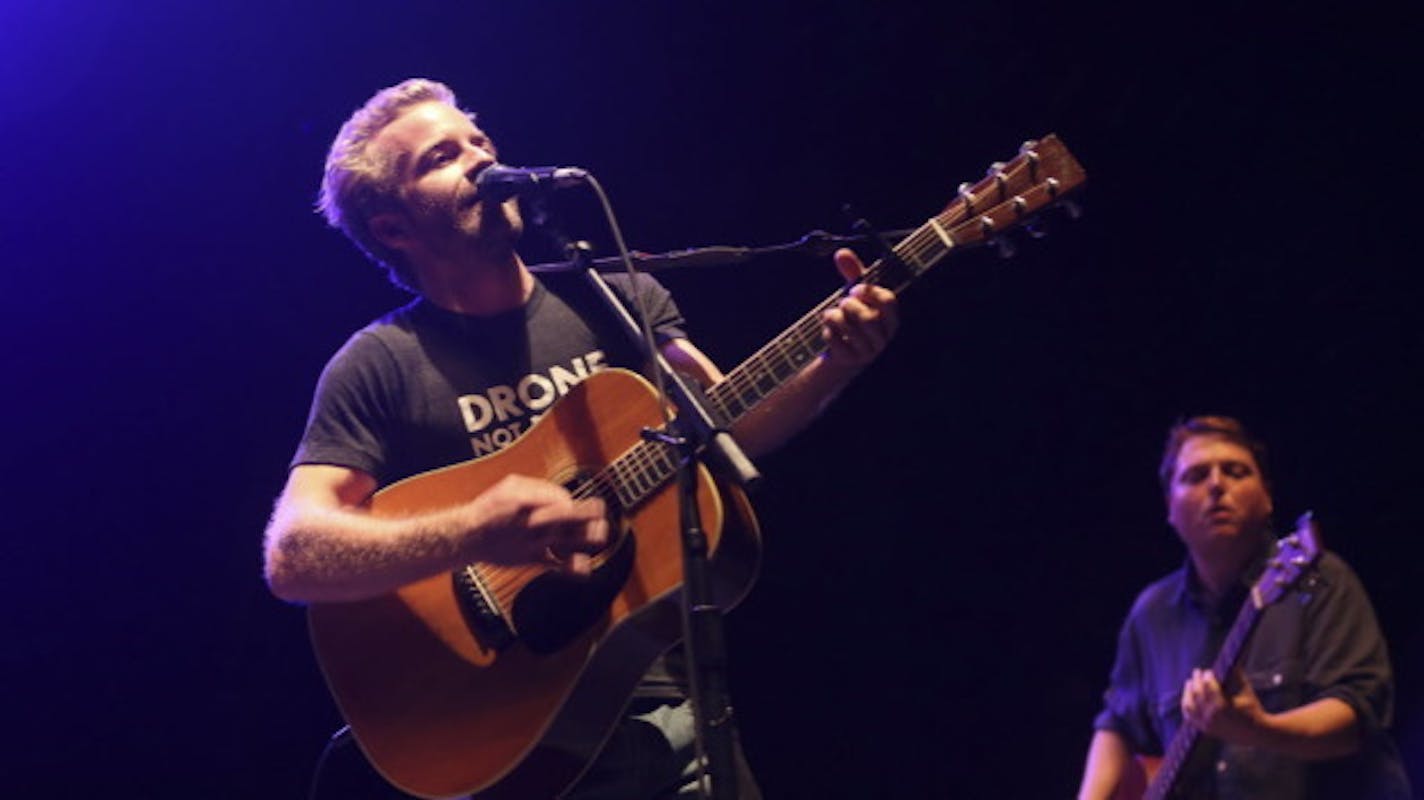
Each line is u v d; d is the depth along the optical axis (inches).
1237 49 296.0
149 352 298.2
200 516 300.2
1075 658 314.0
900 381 324.8
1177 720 227.5
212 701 298.5
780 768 316.8
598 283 148.9
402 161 165.0
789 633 321.7
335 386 161.6
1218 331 306.2
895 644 320.2
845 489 324.8
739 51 310.0
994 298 320.2
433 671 156.5
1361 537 294.7
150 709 297.0
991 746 314.5
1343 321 297.4
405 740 154.7
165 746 296.2
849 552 323.3
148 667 297.6
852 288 148.3
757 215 313.9
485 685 155.0
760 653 321.1
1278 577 208.8
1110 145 307.0
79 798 292.2
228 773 297.0
